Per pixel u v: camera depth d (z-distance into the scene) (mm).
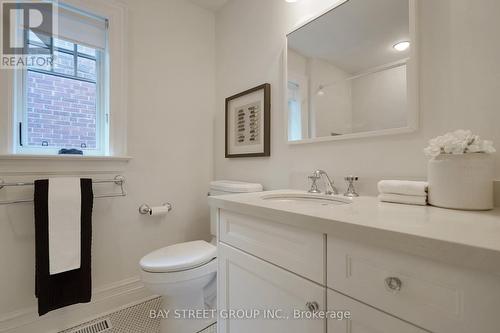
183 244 1502
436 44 885
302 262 681
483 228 503
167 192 1818
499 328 386
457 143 714
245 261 872
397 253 499
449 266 436
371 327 540
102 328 1382
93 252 1504
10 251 1264
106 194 1552
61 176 1396
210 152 2070
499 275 375
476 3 803
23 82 1343
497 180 748
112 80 1566
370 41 1075
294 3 1433
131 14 1656
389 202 873
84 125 1540
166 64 1820
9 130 1267
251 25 1729
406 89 953
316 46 1295
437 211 697
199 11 2006
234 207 908
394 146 996
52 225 1261
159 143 1784
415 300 476
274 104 1552
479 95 794
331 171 1228
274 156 1550
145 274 1195
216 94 2072
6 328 1240
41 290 1217
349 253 578
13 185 1252
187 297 1326
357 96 1117
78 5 1447
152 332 1349
